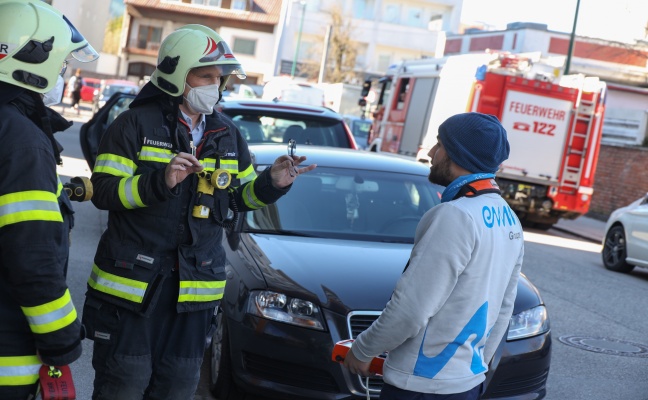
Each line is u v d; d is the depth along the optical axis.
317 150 7.46
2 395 2.83
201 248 3.81
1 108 2.81
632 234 13.46
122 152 3.74
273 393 5.33
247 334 5.40
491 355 3.48
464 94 18.41
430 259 3.13
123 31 68.19
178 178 3.53
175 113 3.80
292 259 5.78
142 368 3.74
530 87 18.42
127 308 3.70
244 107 10.18
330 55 61.75
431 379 3.21
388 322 3.16
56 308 2.79
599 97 18.78
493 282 3.27
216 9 67.62
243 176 4.14
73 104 42.44
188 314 3.80
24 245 2.71
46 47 2.85
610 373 7.48
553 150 18.80
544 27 45.12
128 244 3.73
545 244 17.16
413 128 20.52
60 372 2.88
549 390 6.84
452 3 70.62
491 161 3.28
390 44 70.25
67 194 3.36
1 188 2.72
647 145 23.84
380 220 6.63
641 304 10.97
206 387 6.02
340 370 5.21
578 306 10.43
